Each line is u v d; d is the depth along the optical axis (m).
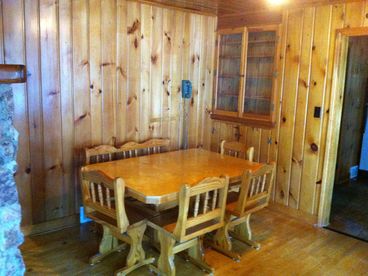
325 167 3.50
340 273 2.74
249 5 3.85
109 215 2.52
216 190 2.46
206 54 4.46
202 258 2.76
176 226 2.33
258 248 3.10
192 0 3.90
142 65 3.81
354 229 3.55
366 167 5.42
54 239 3.15
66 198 3.40
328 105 3.43
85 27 3.29
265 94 4.08
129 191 2.47
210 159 3.42
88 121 3.45
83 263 2.76
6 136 1.79
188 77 4.32
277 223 3.66
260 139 4.09
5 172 1.76
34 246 3.01
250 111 4.25
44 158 3.20
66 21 3.16
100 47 3.43
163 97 4.09
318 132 3.54
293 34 3.65
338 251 3.09
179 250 2.61
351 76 4.85
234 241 3.21
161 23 3.90
